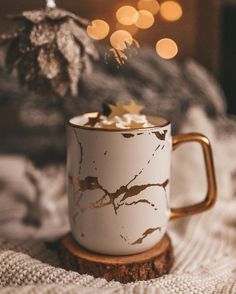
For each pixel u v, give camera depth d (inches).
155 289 13.6
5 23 32.7
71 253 15.6
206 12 40.4
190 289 14.7
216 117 34.2
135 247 15.1
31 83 16.1
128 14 35.8
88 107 29.9
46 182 25.5
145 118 15.8
